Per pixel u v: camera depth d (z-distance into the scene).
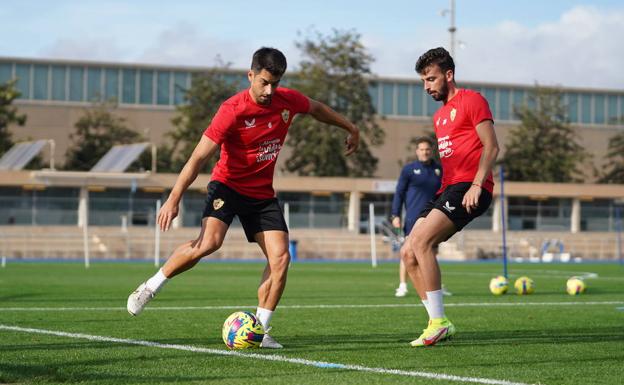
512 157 94.19
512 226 82.31
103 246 63.69
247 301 18.08
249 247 65.44
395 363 8.80
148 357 9.08
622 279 31.92
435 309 10.38
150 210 71.00
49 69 97.56
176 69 100.62
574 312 15.59
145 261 54.25
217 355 9.28
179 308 16.02
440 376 7.92
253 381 7.59
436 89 10.57
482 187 10.25
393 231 69.75
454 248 69.75
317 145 85.50
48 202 68.69
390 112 105.62
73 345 10.12
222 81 88.88
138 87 99.81
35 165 89.19
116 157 74.06
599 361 9.07
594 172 100.38
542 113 94.56
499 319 14.08
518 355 9.49
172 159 89.75
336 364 8.63
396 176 104.94
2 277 29.80
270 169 10.13
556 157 93.44
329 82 85.88
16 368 8.23
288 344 10.39
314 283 27.25
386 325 12.98
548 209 83.25
